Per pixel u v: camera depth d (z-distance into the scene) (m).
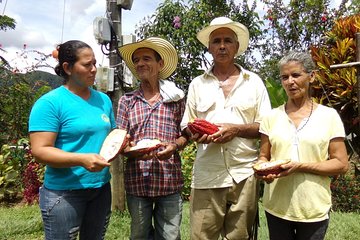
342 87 5.65
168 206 3.41
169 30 9.79
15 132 9.72
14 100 9.71
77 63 2.78
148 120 3.37
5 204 7.80
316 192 2.74
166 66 3.58
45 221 2.83
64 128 2.77
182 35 9.61
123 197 6.00
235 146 3.21
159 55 3.46
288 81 2.77
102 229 3.03
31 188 7.63
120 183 5.98
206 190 3.25
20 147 8.46
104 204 3.02
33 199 7.62
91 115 2.87
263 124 2.95
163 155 3.18
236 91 3.24
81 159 2.64
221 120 3.21
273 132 2.87
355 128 5.83
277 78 10.08
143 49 3.39
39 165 7.59
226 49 3.23
